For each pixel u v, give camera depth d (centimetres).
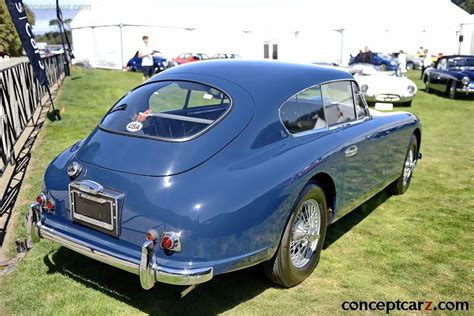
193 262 256
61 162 320
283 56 3112
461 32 3019
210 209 258
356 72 1459
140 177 274
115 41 2967
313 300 312
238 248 268
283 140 316
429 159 702
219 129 292
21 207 445
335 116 384
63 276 331
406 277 346
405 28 2969
